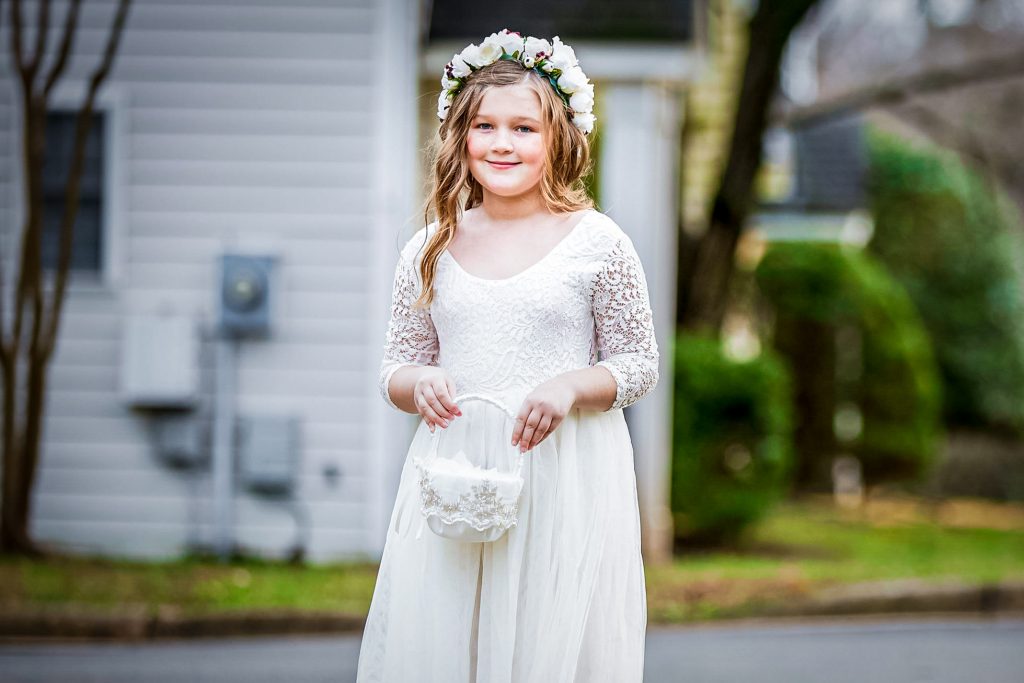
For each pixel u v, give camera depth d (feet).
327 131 35.50
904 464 58.08
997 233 76.74
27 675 24.02
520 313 13.03
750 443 40.75
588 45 35.27
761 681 24.18
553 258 13.14
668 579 34.30
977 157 78.38
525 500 12.99
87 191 36.27
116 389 35.68
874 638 29.45
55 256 36.45
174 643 27.81
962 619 33.09
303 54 35.50
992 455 70.85
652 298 36.50
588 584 13.03
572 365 13.21
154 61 35.76
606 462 13.30
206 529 35.40
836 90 100.53
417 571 13.21
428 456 13.07
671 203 40.06
